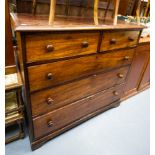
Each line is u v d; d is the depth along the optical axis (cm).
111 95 166
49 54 92
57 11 131
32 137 120
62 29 87
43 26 83
